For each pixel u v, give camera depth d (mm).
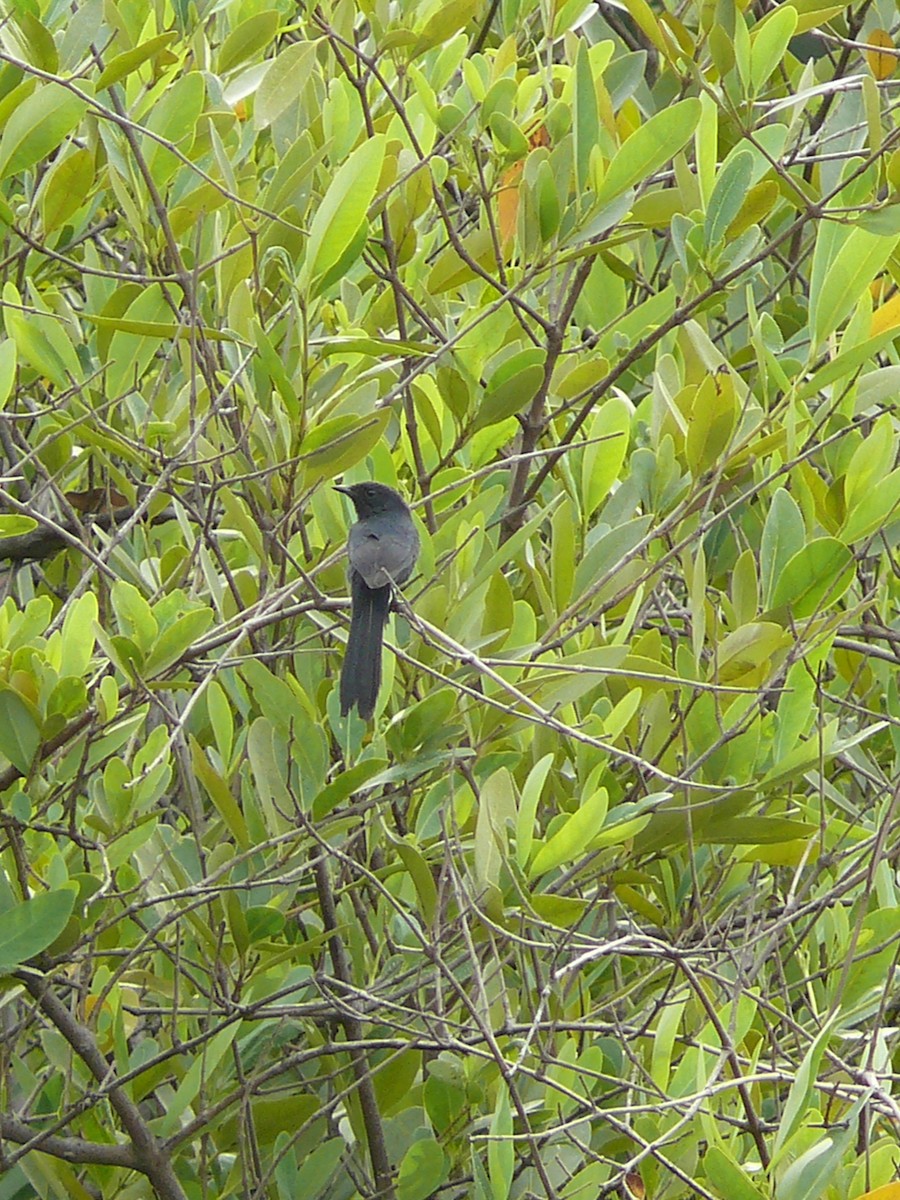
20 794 8930
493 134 11383
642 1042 10812
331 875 11414
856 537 10680
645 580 10742
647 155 10734
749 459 11195
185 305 11242
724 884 11367
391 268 11273
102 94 12172
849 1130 8148
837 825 11555
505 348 11984
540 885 10867
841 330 12828
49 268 12703
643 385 14203
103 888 8883
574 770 11414
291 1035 11469
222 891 9500
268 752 10031
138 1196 10141
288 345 10430
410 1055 10516
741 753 10469
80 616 9039
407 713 9844
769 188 10750
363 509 10648
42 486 11477
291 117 12430
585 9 12898
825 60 15578
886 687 12508
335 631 10820
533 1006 10422
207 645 10023
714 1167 7992
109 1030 10297
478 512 10750
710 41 11203
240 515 10289
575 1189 9234
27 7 10852
